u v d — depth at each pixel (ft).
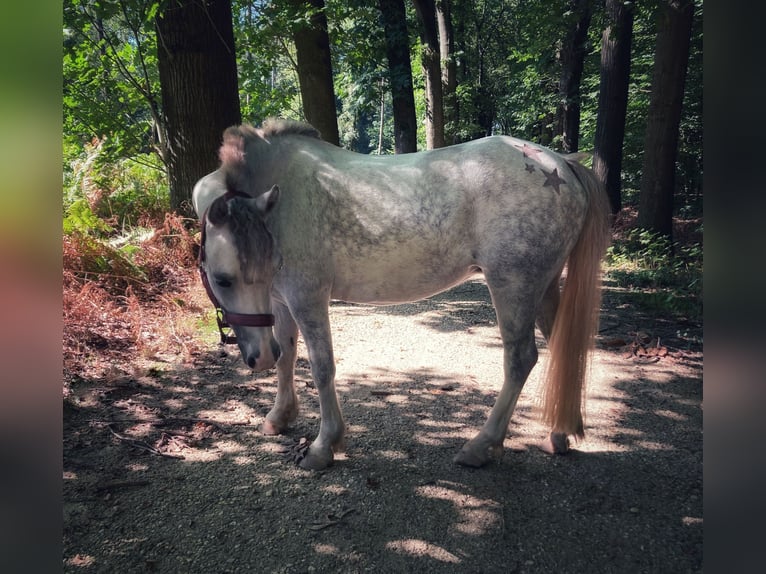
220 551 6.87
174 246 19.33
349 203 8.52
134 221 22.22
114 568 6.54
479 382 12.69
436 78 42.83
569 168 8.66
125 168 26.58
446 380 12.78
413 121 38.86
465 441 9.89
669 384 12.48
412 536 7.20
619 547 6.96
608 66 32.99
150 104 24.27
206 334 15.07
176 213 19.81
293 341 9.82
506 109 73.67
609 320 17.31
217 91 19.43
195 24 18.65
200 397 11.49
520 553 6.86
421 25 43.62
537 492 8.23
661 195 27.45
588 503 7.93
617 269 24.40
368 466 8.98
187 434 9.87
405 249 8.54
